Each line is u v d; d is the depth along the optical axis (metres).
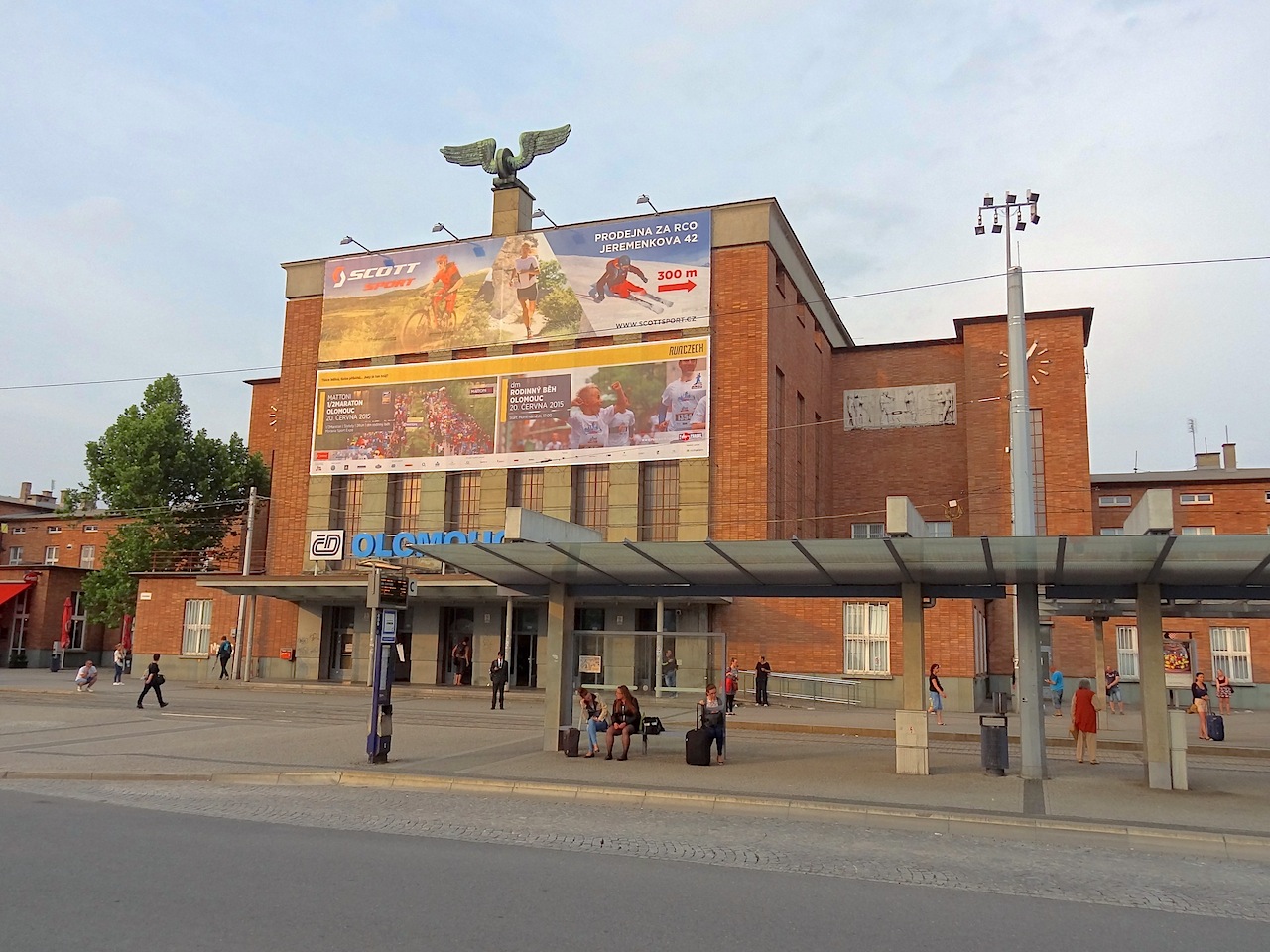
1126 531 15.09
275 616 41.41
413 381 39.97
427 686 37.06
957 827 11.98
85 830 10.53
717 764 16.88
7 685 38.72
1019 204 20.12
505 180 40.94
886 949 6.68
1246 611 24.42
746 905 7.76
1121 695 38.38
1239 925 7.66
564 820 11.92
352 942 6.46
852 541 13.79
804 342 40.84
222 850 9.48
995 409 40.12
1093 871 9.73
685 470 35.56
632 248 37.47
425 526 38.97
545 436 37.66
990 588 16.41
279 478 41.84
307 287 42.88
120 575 51.53
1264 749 21.45
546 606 37.97
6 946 6.27
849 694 33.97
